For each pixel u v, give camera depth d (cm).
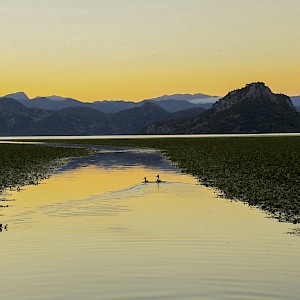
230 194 4312
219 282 1858
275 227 2872
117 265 2081
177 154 11381
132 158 10431
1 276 1947
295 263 2103
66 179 5834
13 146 17888
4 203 3856
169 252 2294
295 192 4450
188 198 4081
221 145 16325
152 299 1689
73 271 2005
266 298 1689
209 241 2506
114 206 3647
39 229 2805
